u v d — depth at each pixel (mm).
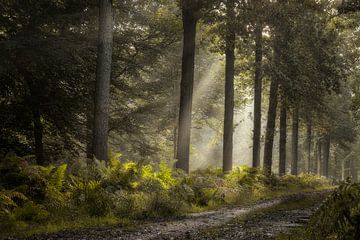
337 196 7844
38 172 12883
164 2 28500
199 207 16391
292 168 42594
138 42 25203
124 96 28109
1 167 12594
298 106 33312
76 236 9805
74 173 14336
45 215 11477
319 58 26141
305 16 24422
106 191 13352
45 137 24344
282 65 25703
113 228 11016
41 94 21047
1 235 9758
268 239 8641
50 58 18844
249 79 36312
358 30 30531
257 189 24047
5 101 20844
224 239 9031
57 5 19922
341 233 6355
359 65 32156
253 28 22281
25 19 19828
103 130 16938
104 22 17062
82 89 22391
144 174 16562
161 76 33906
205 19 22781
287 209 15891
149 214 13539
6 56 18141
